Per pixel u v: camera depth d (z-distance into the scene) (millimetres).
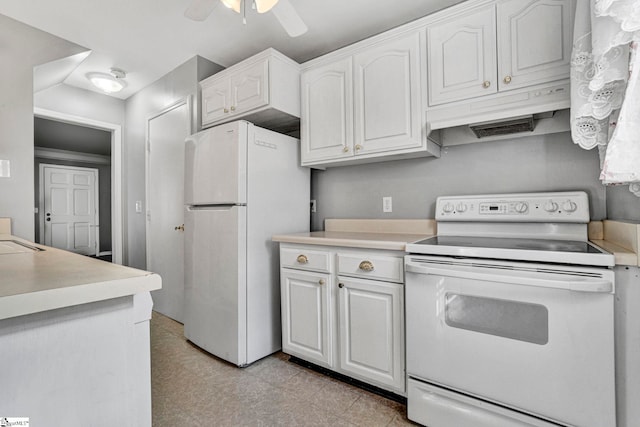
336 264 1737
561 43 1362
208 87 2473
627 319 1022
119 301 713
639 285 1007
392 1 1842
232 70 2291
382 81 1852
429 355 1357
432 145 1820
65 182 6109
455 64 1616
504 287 1179
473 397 1263
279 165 2207
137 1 1880
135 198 3344
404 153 1822
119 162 3451
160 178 2973
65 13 1996
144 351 758
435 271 1295
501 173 1779
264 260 2094
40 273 728
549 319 1104
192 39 2285
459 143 1890
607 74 954
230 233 1985
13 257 1013
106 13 1995
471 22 1575
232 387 1731
